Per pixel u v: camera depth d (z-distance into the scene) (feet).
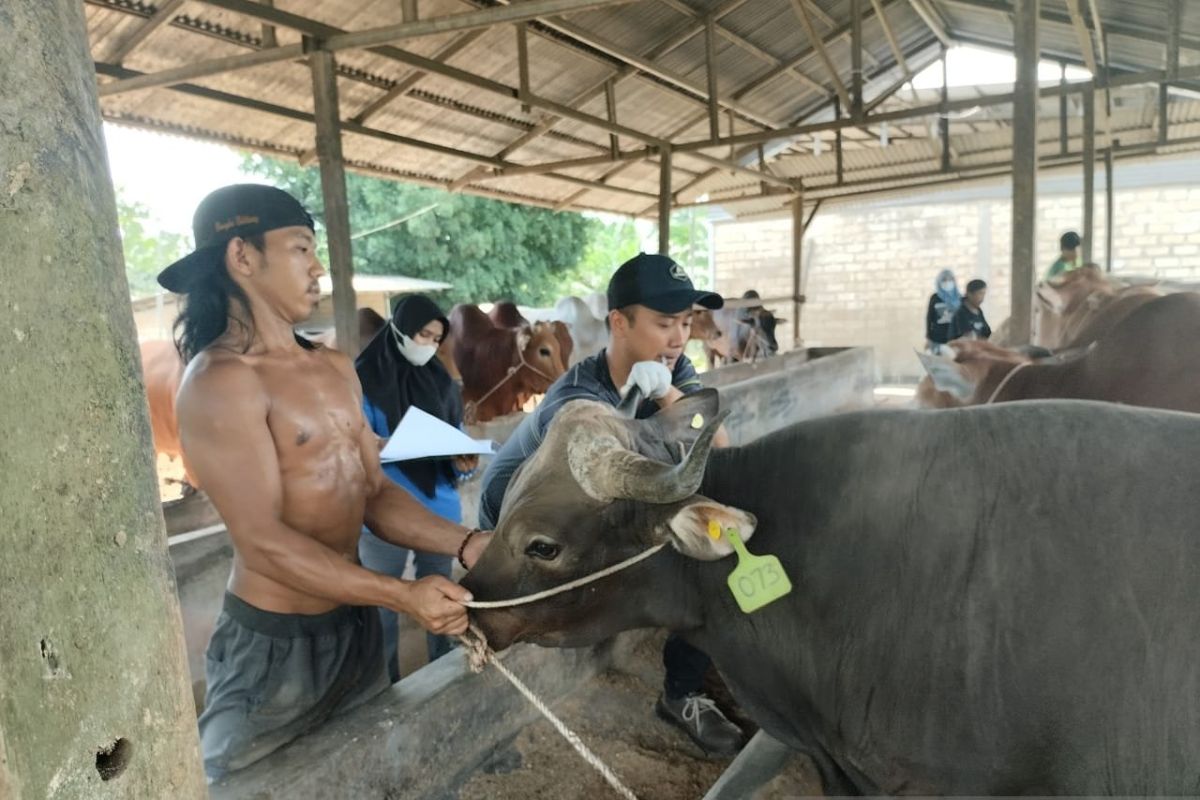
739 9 32.71
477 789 9.44
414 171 35.55
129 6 20.68
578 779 9.86
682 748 10.63
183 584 13.66
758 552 6.41
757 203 57.88
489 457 19.90
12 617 2.61
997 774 5.74
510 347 31.17
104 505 2.85
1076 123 48.44
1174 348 9.86
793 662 6.51
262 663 7.27
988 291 59.88
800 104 44.21
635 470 5.97
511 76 30.14
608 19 29.07
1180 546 5.24
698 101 38.17
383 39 18.84
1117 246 57.77
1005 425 6.03
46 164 2.68
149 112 25.04
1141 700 5.21
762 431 30.37
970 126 48.39
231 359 6.64
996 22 38.47
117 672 2.89
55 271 2.71
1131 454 5.60
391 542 8.16
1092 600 5.37
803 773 9.41
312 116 26.63
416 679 9.36
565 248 78.23
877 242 62.54
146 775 3.00
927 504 5.99
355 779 7.81
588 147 38.78
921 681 5.90
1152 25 32.65
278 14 18.65
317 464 7.04
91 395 2.81
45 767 2.69
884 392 51.19
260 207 6.73
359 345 20.93
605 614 6.81
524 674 10.61
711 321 42.29
